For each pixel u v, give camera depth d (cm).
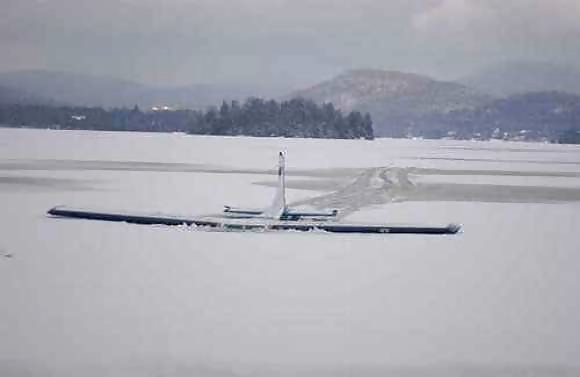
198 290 3244
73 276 3441
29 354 2394
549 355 2511
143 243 4388
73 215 5403
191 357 2402
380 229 5056
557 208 6831
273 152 16462
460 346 2577
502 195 8000
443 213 6338
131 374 2258
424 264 3956
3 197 6700
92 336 2575
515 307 3081
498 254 4288
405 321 2853
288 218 5588
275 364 2367
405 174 10812
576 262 4062
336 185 8775
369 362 2406
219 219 5234
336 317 2881
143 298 3078
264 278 3512
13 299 3005
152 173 9756
